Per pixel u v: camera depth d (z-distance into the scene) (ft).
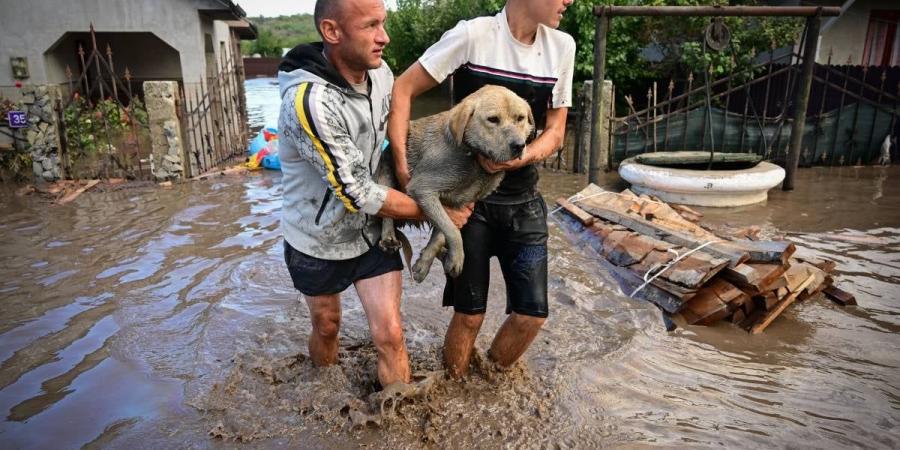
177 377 12.29
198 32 42.63
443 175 9.84
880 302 16.29
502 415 10.94
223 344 13.64
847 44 46.44
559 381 12.12
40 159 31.04
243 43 173.37
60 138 31.50
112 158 32.30
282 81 9.23
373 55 9.06
